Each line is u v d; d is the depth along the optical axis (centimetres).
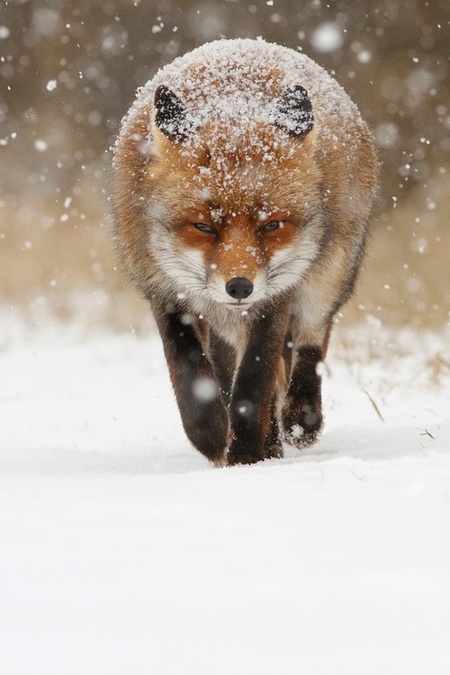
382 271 2730
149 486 802
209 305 1156
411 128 3812
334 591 527
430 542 596
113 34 4281
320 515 663
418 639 469
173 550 603
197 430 1098
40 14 4391
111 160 1240
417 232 3045
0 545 627
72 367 2159
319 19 4081
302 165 1083
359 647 463
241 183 1046
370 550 587
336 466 843
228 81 1120
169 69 1194
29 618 504
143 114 1150
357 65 3941
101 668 448
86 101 4262
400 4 4047
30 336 2603
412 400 1549
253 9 4009
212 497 732
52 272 3102
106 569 574
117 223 1191
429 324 2328
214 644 469
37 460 1115
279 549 596
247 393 1113
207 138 1060
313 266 1162
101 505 725
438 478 758
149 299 1168
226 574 558
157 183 1082
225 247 1049
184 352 1130
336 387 1723
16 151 4103
